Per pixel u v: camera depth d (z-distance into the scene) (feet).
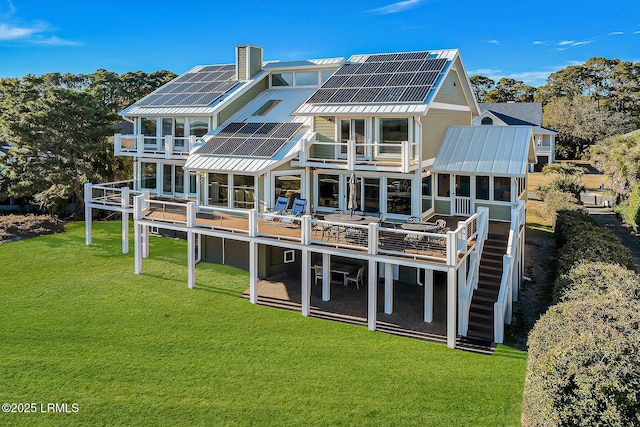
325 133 73.82
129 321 55.36
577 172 157.07
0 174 115.03
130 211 81.61
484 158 70.74
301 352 48.24
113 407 38.70
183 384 42.14
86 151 112.27
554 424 28.58
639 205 95.96
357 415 37.73
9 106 129.18
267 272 72.43
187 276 71.77
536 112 202.59
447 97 78.23
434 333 52.80
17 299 61.57
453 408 38.47
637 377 27.91
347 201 73.15
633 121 236.22
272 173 70.38
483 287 57.16
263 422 36.96
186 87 98.22
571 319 35.83
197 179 78.69
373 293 53.42
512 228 60.34
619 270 47.67
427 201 72.79
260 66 95.14
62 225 101.14
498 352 48.14
